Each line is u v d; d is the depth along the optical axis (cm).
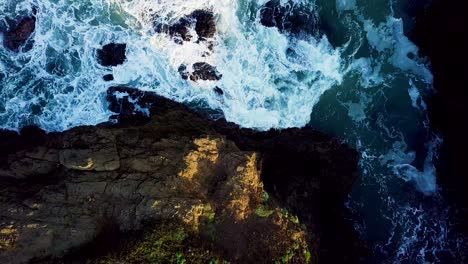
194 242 1139
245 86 1479
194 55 1455
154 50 1451
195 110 1454
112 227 1141
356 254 1500
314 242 1352
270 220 1252
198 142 1289
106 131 1290
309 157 1495
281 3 1481
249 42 1478
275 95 1493
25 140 1378
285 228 1260
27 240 1096
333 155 1516
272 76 1491
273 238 1232
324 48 1523
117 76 1442
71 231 1120
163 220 1141
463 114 1516
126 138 1278
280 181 1405
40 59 1434
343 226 1516
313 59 1515
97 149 1236
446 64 1527
